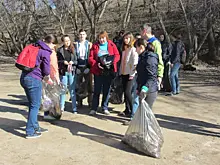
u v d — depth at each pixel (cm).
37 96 530
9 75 1409
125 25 1884
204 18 1784
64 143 510
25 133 558
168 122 634
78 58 703
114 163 434
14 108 743
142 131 468
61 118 656
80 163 434
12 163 434
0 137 537
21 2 2405
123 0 3022
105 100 692
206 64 1864
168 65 940
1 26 2733
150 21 2356
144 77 497
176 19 2248
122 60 645
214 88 1055
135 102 622
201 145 507
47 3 2023
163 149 487
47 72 524
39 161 440
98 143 511
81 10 2092
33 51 514
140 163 435
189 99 863
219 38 2034
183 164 435
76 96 741
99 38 668
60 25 2047
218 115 691
